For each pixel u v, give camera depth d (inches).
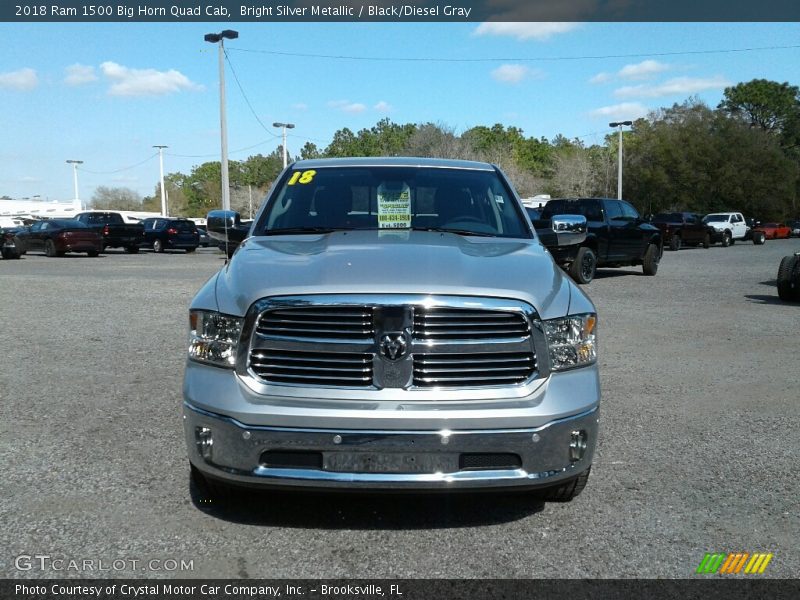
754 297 568.4
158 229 1397.6
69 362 305.0
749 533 148.9
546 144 3909.9
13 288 609.9
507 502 162.9
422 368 134.5
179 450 193.6
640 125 2443.4
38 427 213.3
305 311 135.2
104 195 4178.2
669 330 403.5
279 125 1834.4
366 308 134.8
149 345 344.5
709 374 295.9
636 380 285.0
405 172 205.9
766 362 319.9
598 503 163.2
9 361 306.2
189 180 4667.8
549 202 736.3
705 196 2305.6
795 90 3267.7
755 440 210.4
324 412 131.9
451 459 133.3
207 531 145.9
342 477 133.0
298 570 131.2
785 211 2428.6
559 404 137.8
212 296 146.9
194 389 140.8
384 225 191.3
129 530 145.8
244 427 133.9
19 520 149.7
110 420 220.8
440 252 156.6
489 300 136.7
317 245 167.8
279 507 157.6
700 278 749.9
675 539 145.7
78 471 177.6
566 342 142.9
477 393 134.7
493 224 193.2
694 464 189.5
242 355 136.9
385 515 154.9
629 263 764.6
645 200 2336.4
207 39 1250.6
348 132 3880.4
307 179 205.2
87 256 1238.9
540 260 161.9
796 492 171.2
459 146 2353.6
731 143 2322.8
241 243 183.9
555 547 141.6
